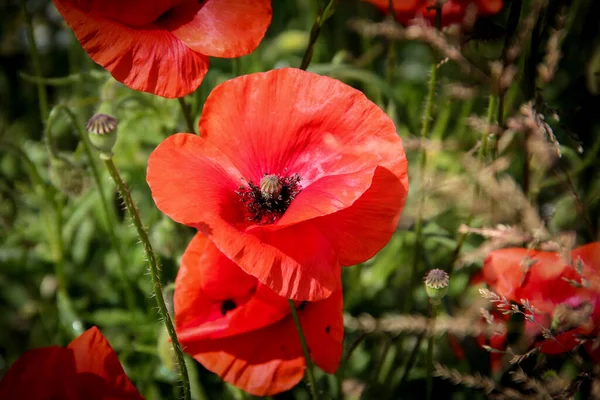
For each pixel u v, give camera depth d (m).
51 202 0.45
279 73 0.36
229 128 0.36
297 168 0.37
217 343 0.37
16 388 0.35
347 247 0.35
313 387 0.36
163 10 0.36
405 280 0.47
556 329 0.35
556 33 0.37
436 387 0.44
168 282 0.43
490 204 0.39
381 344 0.45
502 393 0.39
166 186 0.34
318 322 0.36
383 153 0.35
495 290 0.37
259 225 0.35
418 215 0.40
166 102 0.44
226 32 0.36
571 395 0.35
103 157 0.33
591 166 0.47
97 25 0.35
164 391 0.46
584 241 0.45
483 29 0.39
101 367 0.35
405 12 0.44
